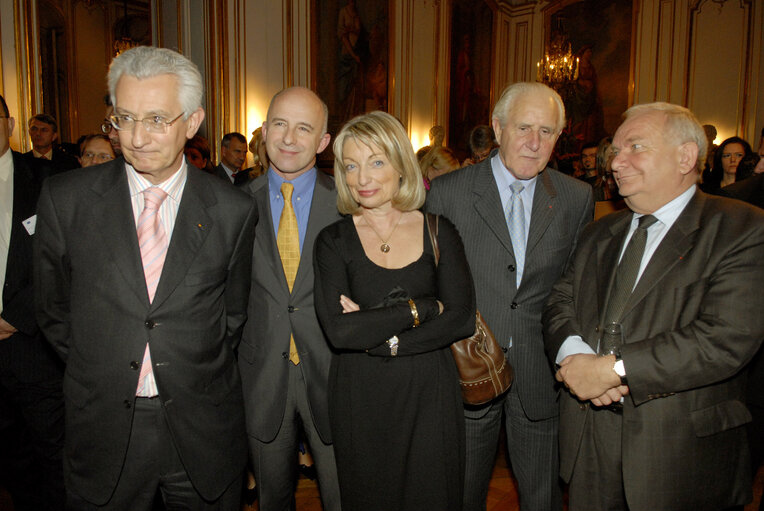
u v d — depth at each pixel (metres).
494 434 2.12
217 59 6.40
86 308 1.50
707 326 1.46
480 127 3.79
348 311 1.67
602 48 10.80
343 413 1.73
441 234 1.79
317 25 7.66
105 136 2.94
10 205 2.12
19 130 5.07
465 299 1.74
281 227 1.97
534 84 1.98
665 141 1.56
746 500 1.59
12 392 2.20
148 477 1.58
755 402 2.06
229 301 1.76
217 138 6.46
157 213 1.55
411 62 9.38
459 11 10.41
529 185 2.09
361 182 1.71
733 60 9.52
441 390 1.73
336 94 8.05
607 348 1.57
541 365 2.05
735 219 1.53
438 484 1.71
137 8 12.48
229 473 1.68
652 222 1.66
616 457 1.65
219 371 1.65
